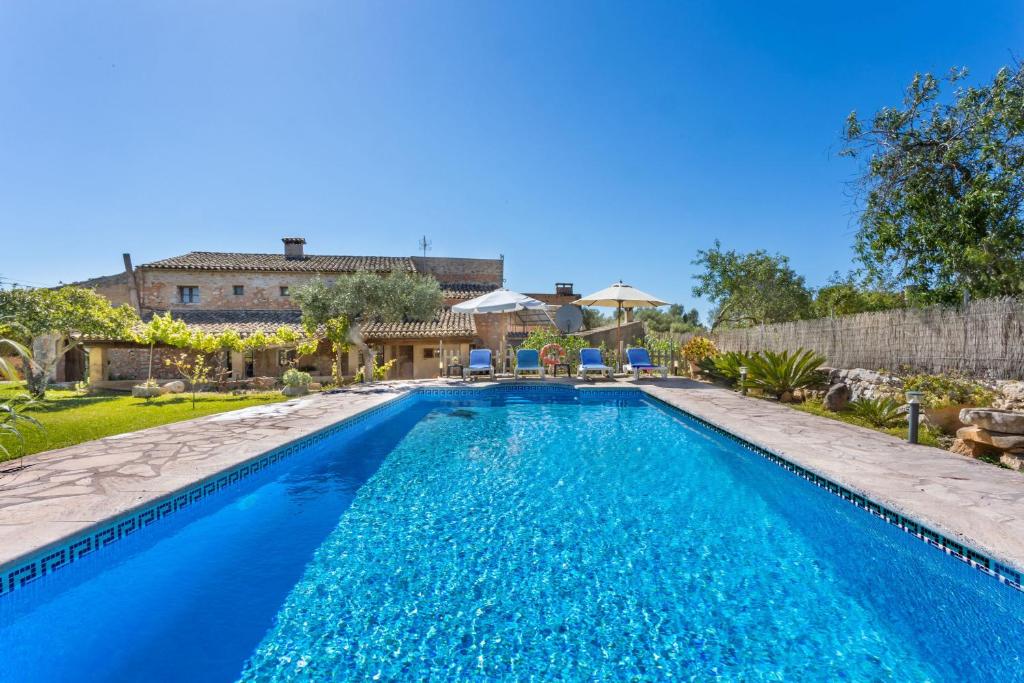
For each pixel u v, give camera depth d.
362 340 16.25
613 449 7.22
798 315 27.59
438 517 4.59
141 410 10.37
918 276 10.74
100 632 2.87
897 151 10.91
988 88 9.72
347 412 8.99
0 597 2.78
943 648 2.70
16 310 12.76
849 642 2.74
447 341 21.52
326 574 3.54
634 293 15.81
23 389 14.40
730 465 6.31
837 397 9.41
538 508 4.79
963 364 7.86
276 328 20.70
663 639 2.78
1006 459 5.15
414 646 2.73
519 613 3.04
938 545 3.35
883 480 4.38
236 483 5.12
